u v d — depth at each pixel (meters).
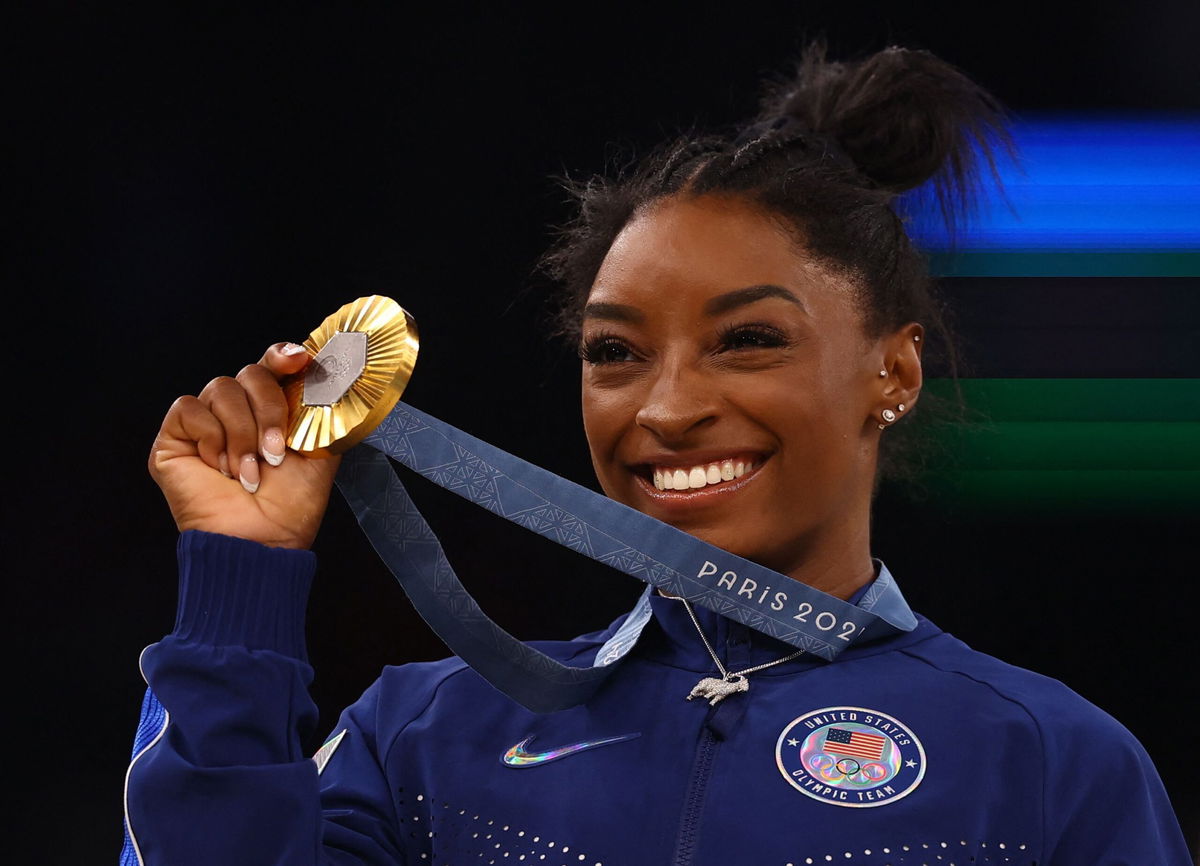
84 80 15.02
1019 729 5.96
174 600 14.95
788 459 6.15
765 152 6.65
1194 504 14.62
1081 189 14.55
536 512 5.92
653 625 6.80
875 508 14.68
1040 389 14.70
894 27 14.46
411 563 6.13
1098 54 14.43
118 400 15.09
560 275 7.67
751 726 6.17
